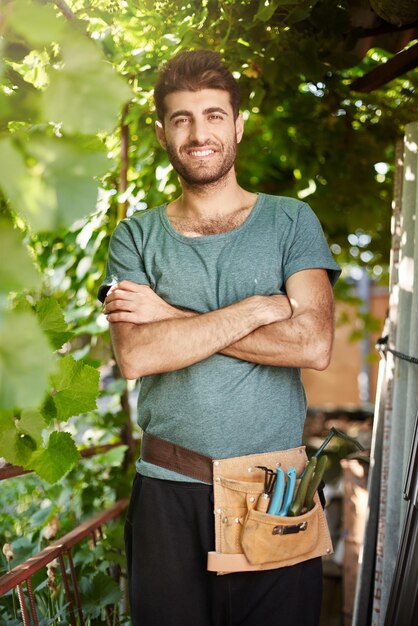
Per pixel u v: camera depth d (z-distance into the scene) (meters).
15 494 2.92
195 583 1.83
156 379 1.88
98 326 2.88
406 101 3.29
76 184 0.80
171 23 2.50
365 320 5.88
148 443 1.89
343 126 3.45
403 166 2.39
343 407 7.64
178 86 1.83
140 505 1.88
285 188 3.94
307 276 1.86
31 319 0.81
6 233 0.81
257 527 1.70
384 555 2.24
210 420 1.79
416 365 2.15
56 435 1.60
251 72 2.80
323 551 1.83
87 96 0.82
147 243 1.95
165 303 1.89
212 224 1.92
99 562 2.78
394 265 2.41
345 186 3.68
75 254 3.06
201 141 1.83
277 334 1.80
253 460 1.78
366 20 2.59
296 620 1.80
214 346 1.78
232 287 1.87
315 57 2.63
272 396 1.83
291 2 2.26
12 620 2.08
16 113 0.92
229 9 2.44
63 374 1.58
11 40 1.15
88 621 2.33
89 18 2.34
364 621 2.39
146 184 3.07
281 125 3.47
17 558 2.45
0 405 0.78
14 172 0.80
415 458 1.92
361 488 2.95
